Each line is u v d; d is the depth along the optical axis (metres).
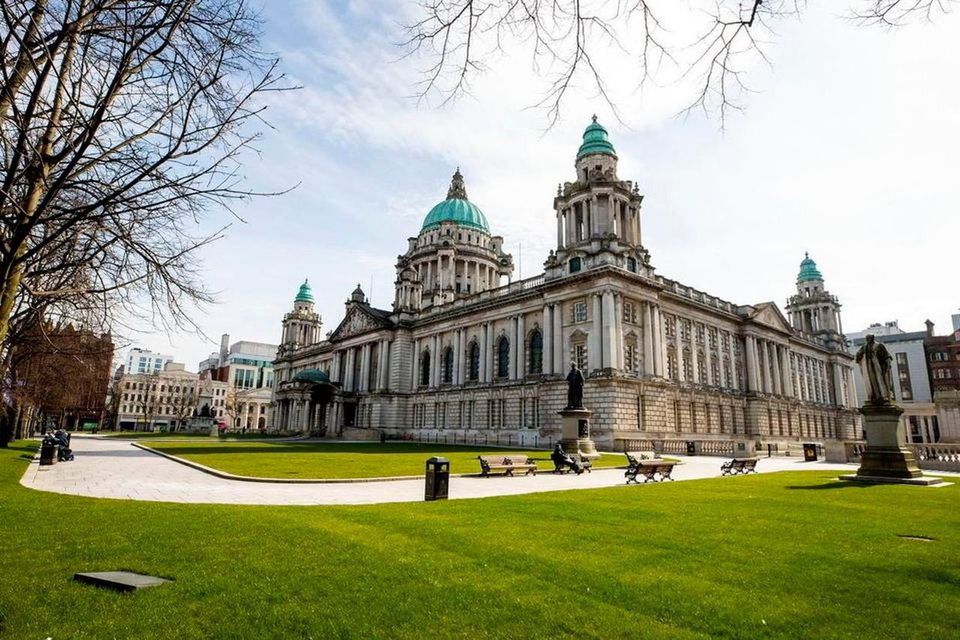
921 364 134.62
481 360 80.12
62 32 6.79
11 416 52.34
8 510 15.16
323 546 11.08
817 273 117.88
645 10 6.85
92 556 10.31
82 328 12.70
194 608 7.68
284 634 6.89
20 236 6.77
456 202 121.75
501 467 29.53
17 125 6.88
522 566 9.70
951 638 6.75
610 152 72.75
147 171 7.39
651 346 65.50
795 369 97.31
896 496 19.92
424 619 7.32
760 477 29.16
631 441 56.00
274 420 133.50
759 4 6.52
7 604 7.76
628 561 10.09
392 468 31.66
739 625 7.09
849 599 8.09
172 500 18.64
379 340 97.06
